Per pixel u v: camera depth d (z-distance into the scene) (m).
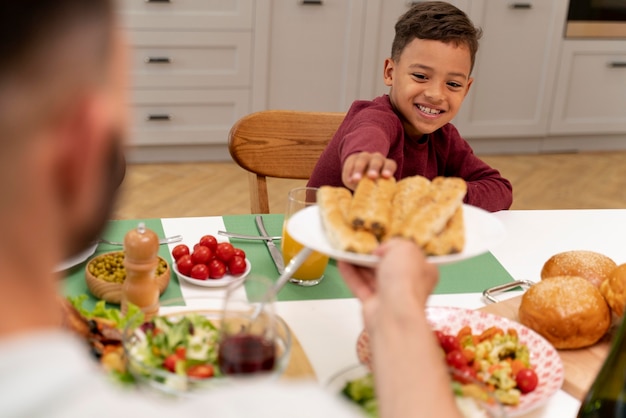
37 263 0.31
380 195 0.94
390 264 0.66
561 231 1.54
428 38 1.65
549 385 0.97
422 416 0.52
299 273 1.24
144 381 0.81
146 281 1.09
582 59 4.15
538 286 1.12
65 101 0.30
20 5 0.29
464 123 4.12
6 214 0.30
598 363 1.06
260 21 3.65
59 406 0.28
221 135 3.82
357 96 3.88
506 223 1.56
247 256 1.34
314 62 3.79
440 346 1.00
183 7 3.55
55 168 0.31
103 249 1.32
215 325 0.96
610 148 4.43
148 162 3.83
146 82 3.64
